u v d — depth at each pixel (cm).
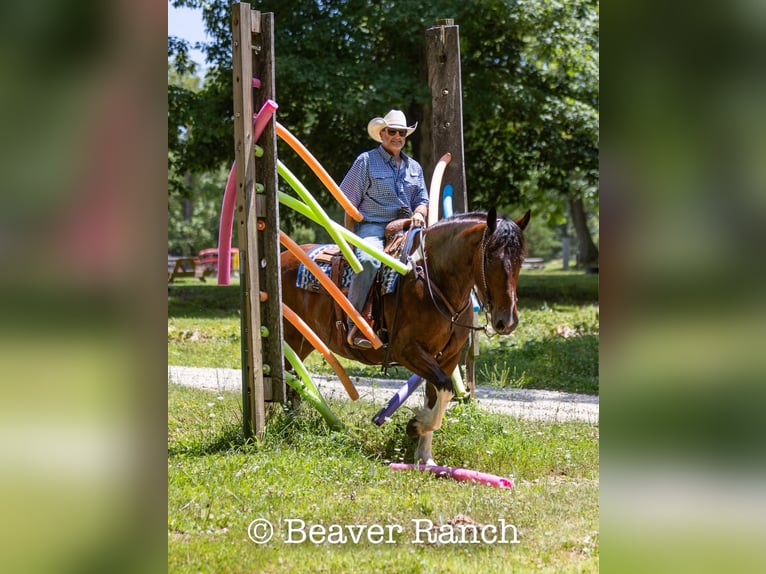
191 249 6106
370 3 2573
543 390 1516
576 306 3114
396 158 987
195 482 791
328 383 1470
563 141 3191
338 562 614
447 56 1167
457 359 946
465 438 1008
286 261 1062
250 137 938
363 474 847
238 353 1953
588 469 924
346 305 902
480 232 841
